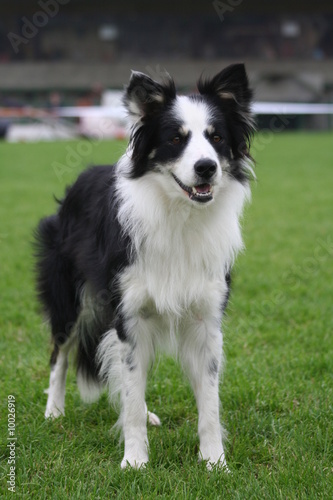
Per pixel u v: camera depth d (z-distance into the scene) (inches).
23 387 224.8
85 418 208.4
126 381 181.3
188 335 187.8
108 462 177.2
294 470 169.0
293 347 258.2
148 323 184.4
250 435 194.7
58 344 217.2
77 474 169.8
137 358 182.5
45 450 183.6
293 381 228.7
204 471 170.7
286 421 200.2
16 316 295.1
